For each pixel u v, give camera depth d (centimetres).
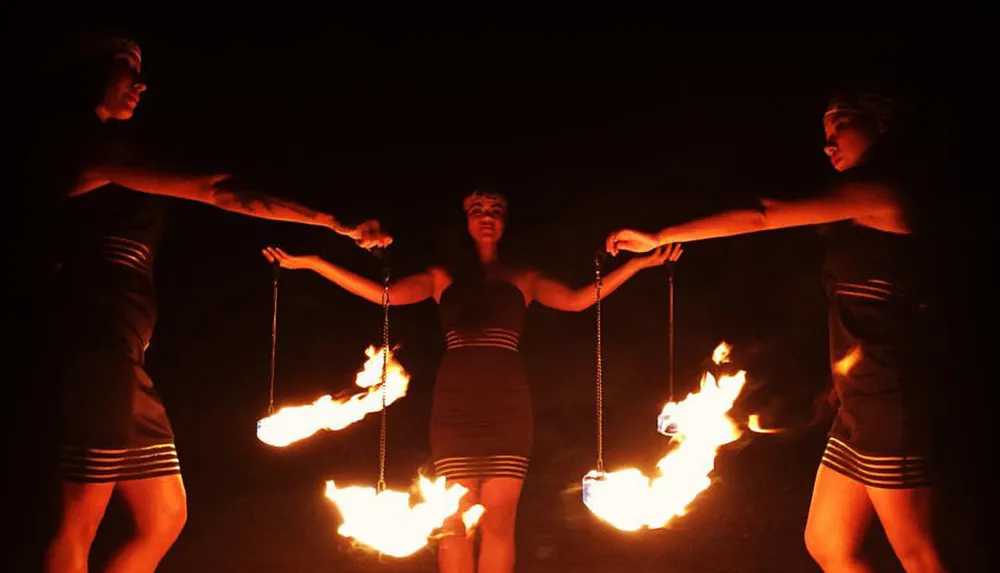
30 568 594
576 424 992
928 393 425
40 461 412
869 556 664
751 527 745
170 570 646
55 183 430
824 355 1028
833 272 450
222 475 905
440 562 523
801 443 916
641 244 485
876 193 433
